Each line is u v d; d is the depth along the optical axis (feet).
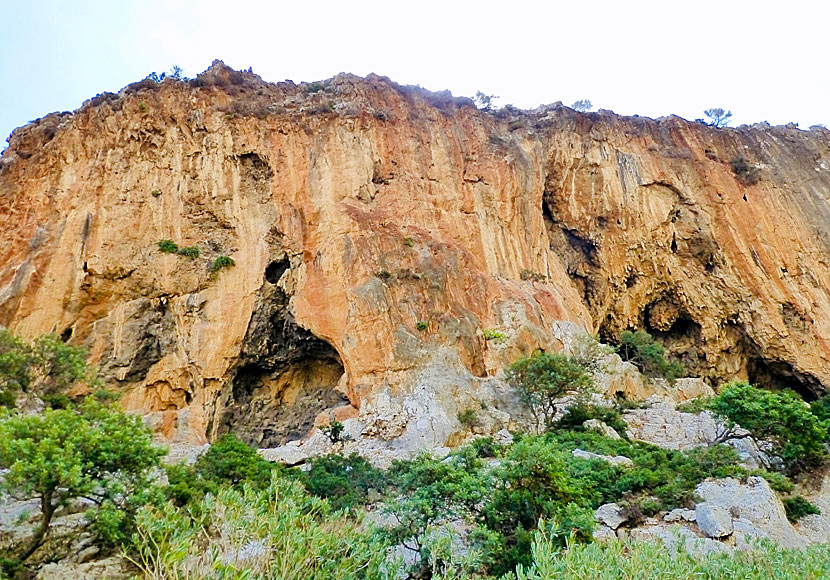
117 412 47.50
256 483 56.59
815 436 80.69
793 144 191.42
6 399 68.44
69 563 40.45
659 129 181.16
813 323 157.58
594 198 164.86
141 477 41.98
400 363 105.29
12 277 111.04
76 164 124.47
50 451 37.60
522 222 148.25
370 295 111.45
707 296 165.17
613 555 31.58
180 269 116.67
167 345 111.75
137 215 119.96
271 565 28.78
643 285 166.81
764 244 167.84
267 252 120.37
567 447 79.71
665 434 100.32
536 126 167.53
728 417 84.94
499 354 114.01
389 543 38.01
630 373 127.54
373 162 135.95
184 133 130.72
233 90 141.90
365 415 98.22
